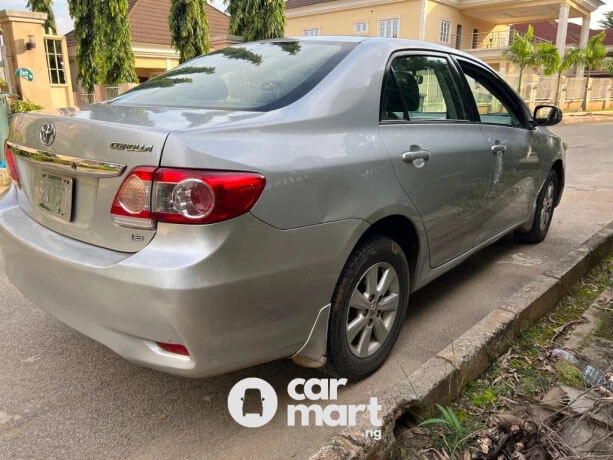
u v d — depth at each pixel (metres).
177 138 1.87
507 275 4.16
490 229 3.75
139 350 1.99
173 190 1.84
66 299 2.18
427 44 3.23
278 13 14.09
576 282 3.81
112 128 1.99
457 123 3.26
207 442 2.25
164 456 2.17
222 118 2.13
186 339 1.89
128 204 1.94
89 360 2.85
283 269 2.06
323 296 2.26
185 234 1.87
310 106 2.32
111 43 13.48
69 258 2.10
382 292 2.65
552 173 4.81
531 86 22.86
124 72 13.80
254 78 2.62
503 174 3.69
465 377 2.49
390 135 2.63
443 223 3.04
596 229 5.49
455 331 3.24
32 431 2.29
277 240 2.02
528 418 2.22
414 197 2.71
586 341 3.01
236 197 1.88
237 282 1.93
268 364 2.83
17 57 9.77
